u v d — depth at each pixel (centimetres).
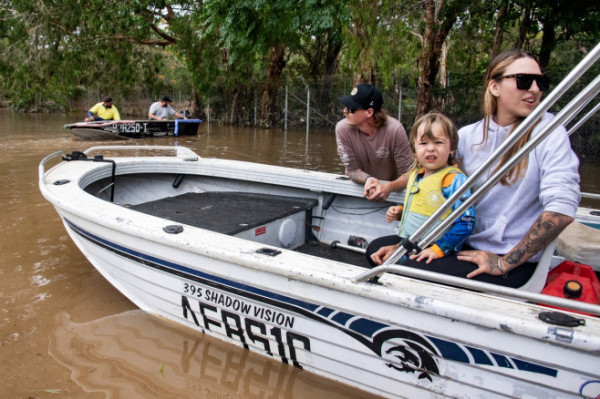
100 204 292
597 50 143
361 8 958
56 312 298
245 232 305
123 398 224
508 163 164
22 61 1783
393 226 346
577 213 296
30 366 244
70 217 303
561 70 991
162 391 229
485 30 1354
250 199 381
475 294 187
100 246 293
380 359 206
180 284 257
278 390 230
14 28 1698
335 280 198
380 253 247
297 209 350
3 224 462
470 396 188
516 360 174
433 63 1015
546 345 166
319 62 2070
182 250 243
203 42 1655
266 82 1884
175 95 2423
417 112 1055
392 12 977
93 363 248
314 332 218
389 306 192
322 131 1739
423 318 187
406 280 199
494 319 170
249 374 241
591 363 160
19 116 2177
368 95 309
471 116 1199
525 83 193
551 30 1068
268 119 1894
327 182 360
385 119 324
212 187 424
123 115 2414
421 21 1216
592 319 169
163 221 265
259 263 214
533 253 189
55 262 376
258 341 243
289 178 378
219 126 1902
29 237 430
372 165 346
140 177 422
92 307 305
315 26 912
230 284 235
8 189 596
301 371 238
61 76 1875
